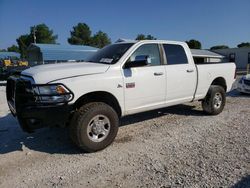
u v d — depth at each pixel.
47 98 4.23
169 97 5.90
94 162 4.25
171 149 4.69
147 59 5.07
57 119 4.28
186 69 6.20
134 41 5.58
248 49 48.81
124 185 3.51
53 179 3.73
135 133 5.64
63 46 31.03
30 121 4.35
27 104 4.32
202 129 5.84
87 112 4.46
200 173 3.75
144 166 4.04
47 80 4.28
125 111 5.16
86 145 4.50
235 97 10.60
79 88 4.43
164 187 3.41
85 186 3.52
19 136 5.58
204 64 6.78
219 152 4.49
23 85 4.50
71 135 4.50
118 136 5.46
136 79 5.20
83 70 4.64
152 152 4.57
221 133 5.54
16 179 3.75
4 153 4.70
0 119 7.05
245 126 6.02
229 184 3.43
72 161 4.30
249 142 4.94
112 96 4.91
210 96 6.91
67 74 4.47
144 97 5.38
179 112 7.44
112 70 4.91
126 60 5.15
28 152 4.70
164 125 6.20
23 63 29.25
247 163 4.03
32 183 3.63
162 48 5.83
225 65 7.39
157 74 5.55
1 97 11.50
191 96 6.46
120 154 4.53
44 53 27.56
